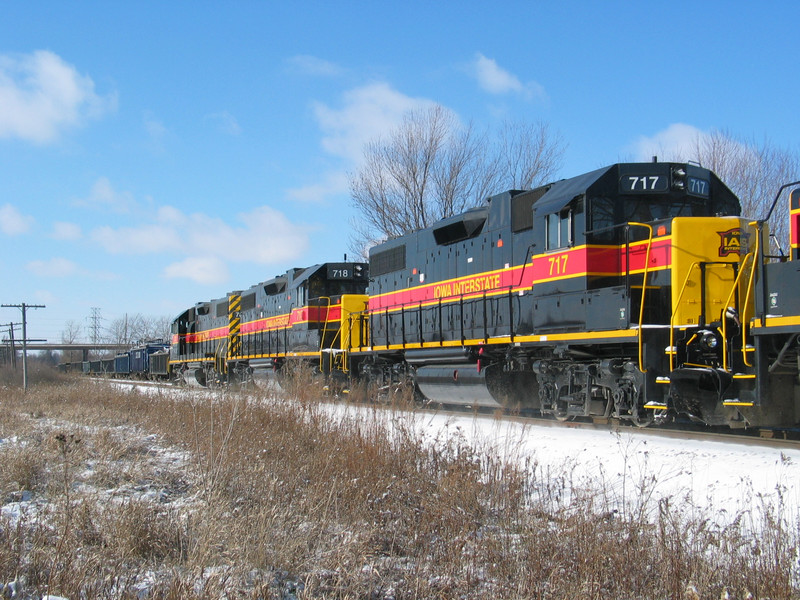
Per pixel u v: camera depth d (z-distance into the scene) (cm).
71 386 3319
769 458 906
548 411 1493
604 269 1334
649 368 1187
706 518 688
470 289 1755
